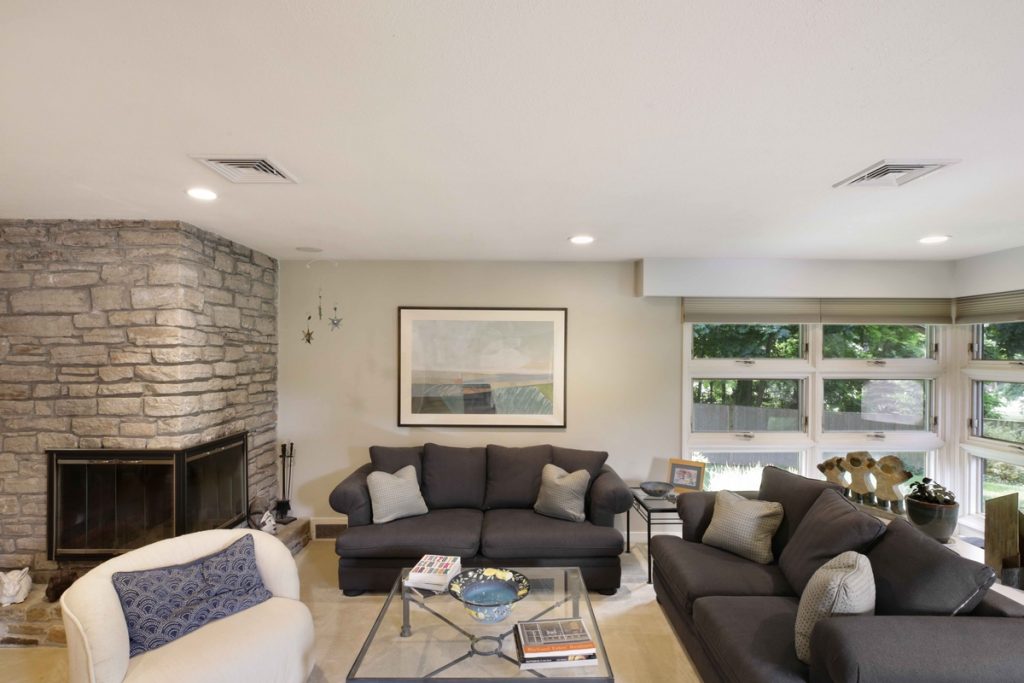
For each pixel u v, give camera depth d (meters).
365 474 3.67
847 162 1.91
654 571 3.12
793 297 4.07
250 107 1.49
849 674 1.48
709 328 4.28
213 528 3.23
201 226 3.00
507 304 4.19
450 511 3.62
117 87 1.37
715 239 3.28
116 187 2.23
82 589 1.91
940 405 4.23
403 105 1.47
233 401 3.48
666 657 2.58
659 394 4.21
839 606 1.72
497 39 1.15
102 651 1.80
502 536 3.16
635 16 1.07
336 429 4.18
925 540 1.94
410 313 4.16
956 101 1.43
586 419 4.19
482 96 1.42
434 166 1.97
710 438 4.25
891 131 1.64
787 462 4.27
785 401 4.27
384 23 1.09
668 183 2.17
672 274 3.94
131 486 2.91
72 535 2.91
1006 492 3.86
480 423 4.16
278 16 1.07
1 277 2.90
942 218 2.71
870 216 2.68
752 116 1.54
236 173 2.05
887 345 4.25
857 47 1.17
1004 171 1.99
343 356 4.18
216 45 1.17
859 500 3.31
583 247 3.58
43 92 1.39
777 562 2.65
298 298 4.17
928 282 3.97
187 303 2.95
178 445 2.88
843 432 4.26
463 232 3.12
